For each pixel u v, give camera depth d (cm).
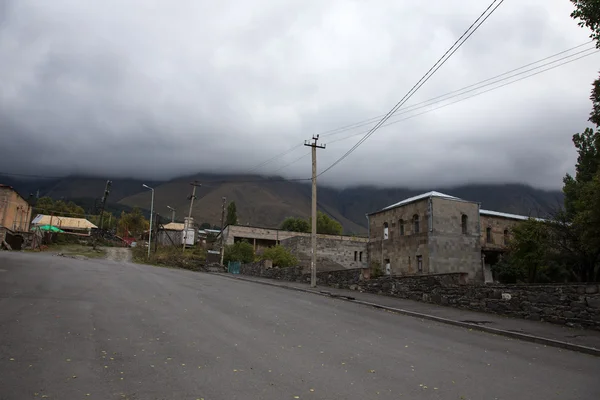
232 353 815
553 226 2972
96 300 1356
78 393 571
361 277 2334
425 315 1468
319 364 768
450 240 3653
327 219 9425
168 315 1184
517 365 828
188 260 5416
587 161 3050
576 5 1359
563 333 1148
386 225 4234
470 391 648
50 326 953
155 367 703
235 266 4784
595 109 1773
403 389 645
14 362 688
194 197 6900
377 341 1004
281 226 9375
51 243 6219
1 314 1046
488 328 1224
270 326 1121
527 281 3650
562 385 699
